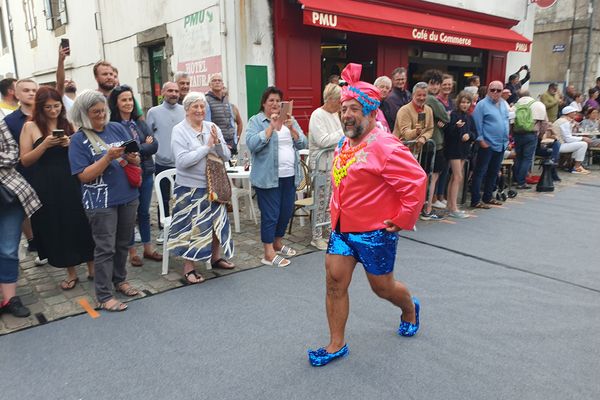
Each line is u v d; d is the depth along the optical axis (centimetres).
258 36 645
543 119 750
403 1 804
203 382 247
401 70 586
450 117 563
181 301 346
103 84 436
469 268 411
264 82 663
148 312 329
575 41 1375
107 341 290
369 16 694
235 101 645
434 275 395
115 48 934
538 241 487
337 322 262
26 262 438
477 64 1043
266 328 305
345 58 843
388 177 230
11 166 320
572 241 487
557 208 630
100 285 331
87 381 250
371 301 342
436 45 936
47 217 346
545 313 325
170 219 405
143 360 269
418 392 237
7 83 471
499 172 693
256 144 383
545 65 1457
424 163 550
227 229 394
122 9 880
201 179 368
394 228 237
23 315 322
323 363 261
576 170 925
